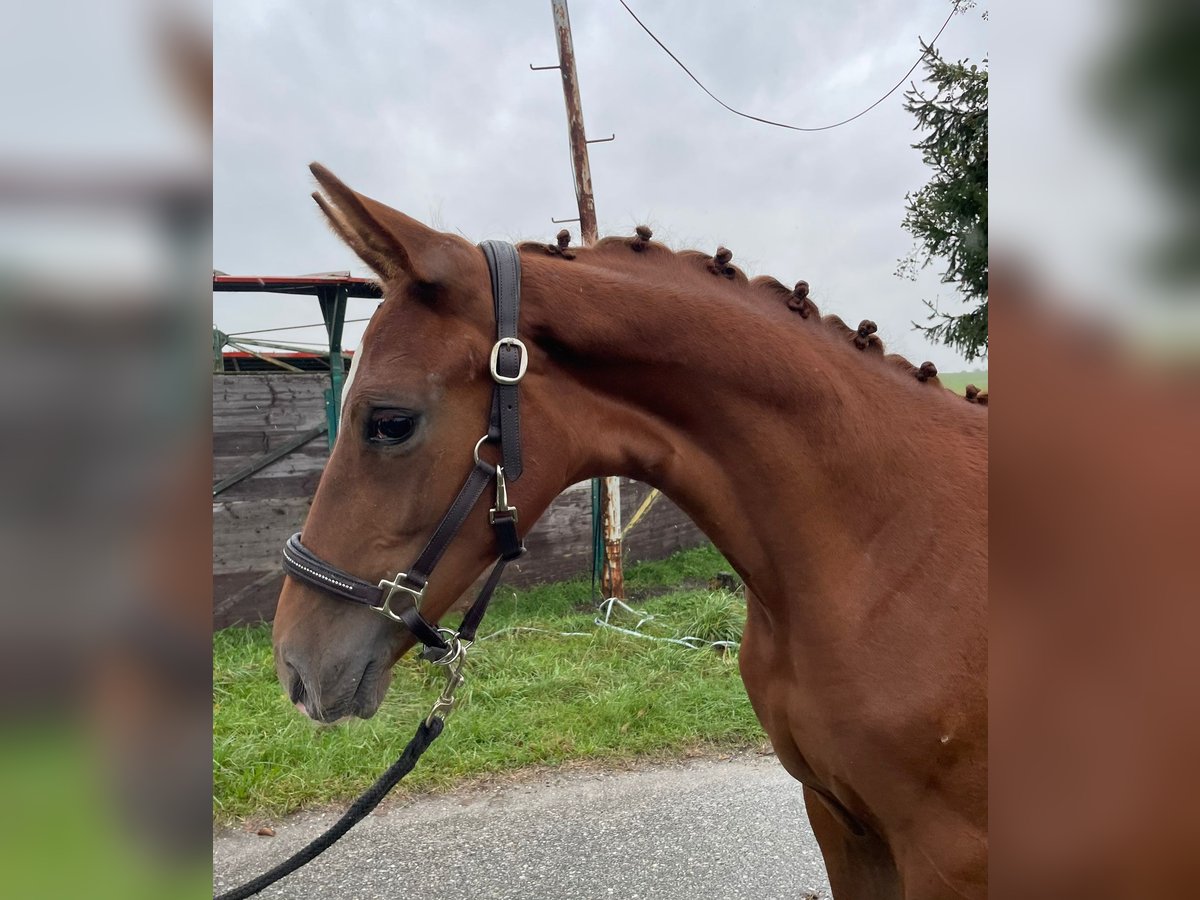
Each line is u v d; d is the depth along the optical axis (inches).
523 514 52.5
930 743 51.1
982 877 51.2
